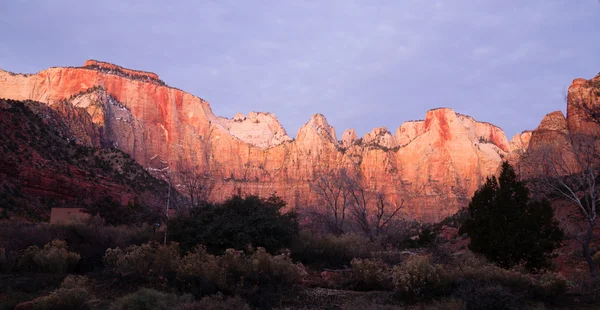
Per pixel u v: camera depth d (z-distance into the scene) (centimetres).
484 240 1877
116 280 1648
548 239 1809
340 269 2011
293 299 1475
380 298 1478
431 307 1320
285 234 2261
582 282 1548
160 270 1650
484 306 1284
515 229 1816
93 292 1564
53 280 1698
